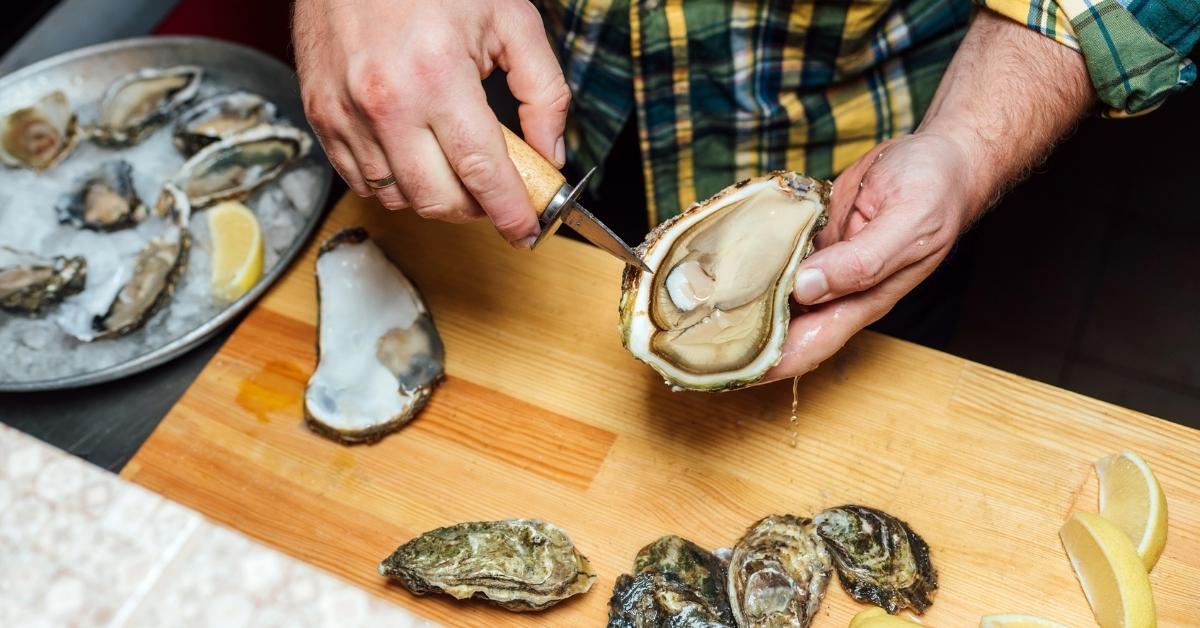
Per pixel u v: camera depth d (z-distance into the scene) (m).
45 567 0.46
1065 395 0.79
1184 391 1.21
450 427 0.81
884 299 0.75
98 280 0.91
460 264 0.87
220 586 0.45
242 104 1.00
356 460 0.80
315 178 0.94
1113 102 0.75
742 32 0.87
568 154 1.01
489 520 0.78
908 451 0.78
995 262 1.31
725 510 0.78
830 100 0.91
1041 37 0.75
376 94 0.68
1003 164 0.77
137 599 0.45
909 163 0.73
